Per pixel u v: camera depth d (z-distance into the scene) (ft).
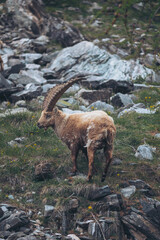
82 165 71.31
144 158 73.56
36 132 84.84
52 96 66.08
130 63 159.94
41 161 70.90
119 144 79.92
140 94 122.72
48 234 55.36
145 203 61.26
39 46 205.05
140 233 58.70
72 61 167.43
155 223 59.67
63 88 66.28
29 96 120.26
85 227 57.57
